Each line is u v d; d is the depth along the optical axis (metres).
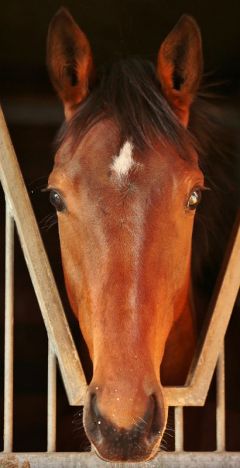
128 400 2.20
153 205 2.48
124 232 2.42
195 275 3.39
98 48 4.76
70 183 2.57
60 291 4.81
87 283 2.49
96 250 2.45
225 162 3.63
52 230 5.25
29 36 5.02
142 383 2.24
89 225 2.48
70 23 2.82
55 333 2.59
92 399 2.27
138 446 2.19
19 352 5.64
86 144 2.61
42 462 2.53
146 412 2.21
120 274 2.37
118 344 2.29
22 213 2.64
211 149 3.38
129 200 2.46
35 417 4.98
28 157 6.22
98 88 2.75
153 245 2.45
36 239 2.64
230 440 4.22
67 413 4.28
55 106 6.14
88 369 3.35
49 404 2.59
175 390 2.58
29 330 5.70
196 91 2.94
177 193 2.56
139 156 2.53
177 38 2.85
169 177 2.54
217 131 3.50
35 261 2.63
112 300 2.35
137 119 2.59
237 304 4.39
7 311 2.61
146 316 2.35
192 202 2.67
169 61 2.85
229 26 4.72
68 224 2.61
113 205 2.46
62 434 4.23
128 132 2.57
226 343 4.52
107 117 2.64
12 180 2.64
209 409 3.76
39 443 4.84
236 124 5.21
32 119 6.17
